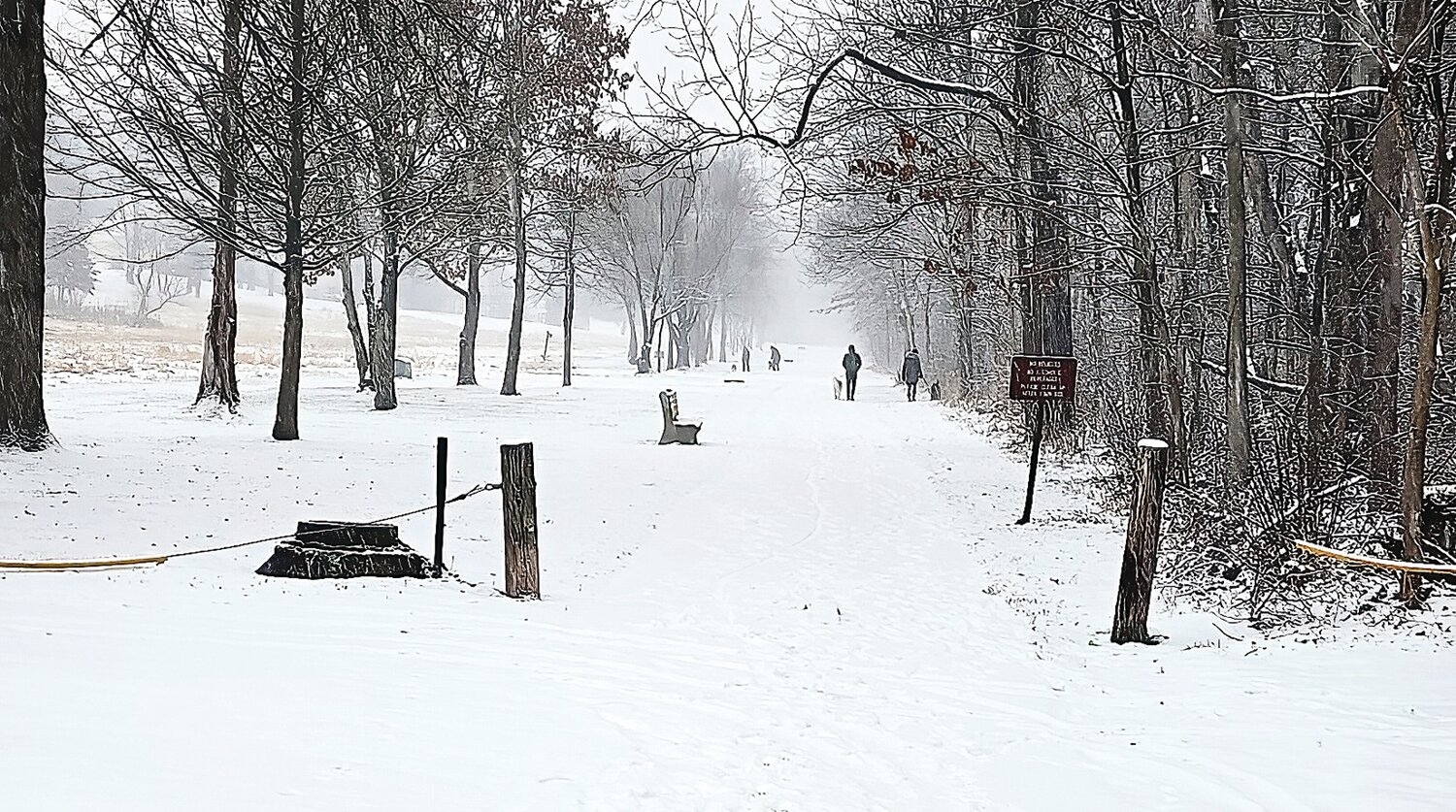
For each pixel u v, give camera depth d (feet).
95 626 24.81
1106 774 19.60
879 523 50.47
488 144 79.56
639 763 19.12
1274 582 32.96
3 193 56.18
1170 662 27.68
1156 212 61.72
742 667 26.66
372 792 16.31
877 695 24.76
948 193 51.98
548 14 118.11
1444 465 39.93
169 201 71.46
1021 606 34.17
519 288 134.21
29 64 56.90
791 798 18.01
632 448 79.20
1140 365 61.31
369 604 30.17
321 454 66.08
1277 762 19.89
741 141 47.29
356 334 127.03
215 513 45.14
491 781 17.46
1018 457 76.54
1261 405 50.24
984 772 19.67
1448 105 40.29
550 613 31.48
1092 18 50.67
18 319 56.59
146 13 70.38
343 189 80.79
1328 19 44.62
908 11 54.85
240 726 18.52
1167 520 42.55
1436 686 24.41
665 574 38.91
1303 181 58.75
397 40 75.15
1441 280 31.50
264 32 72.38
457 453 70.33
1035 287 71.00
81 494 46.83
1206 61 43.83
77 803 14.48
